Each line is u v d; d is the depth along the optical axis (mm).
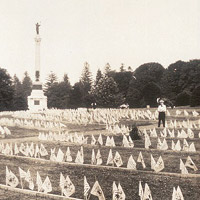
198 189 16516
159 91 93562
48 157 25719
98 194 14742
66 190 16016
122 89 138000
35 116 60281
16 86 194375
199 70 96562
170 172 19469
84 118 55531
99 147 28609
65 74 178500
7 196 16984
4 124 51875
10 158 26172
